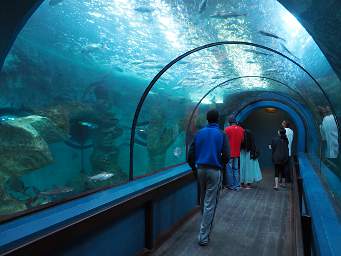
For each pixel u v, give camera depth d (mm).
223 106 12805
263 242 5383
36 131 7117
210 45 5473
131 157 5664
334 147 4805
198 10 3760
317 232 2656
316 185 4895
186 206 6812
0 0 2129
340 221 2971
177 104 10289
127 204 4012
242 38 4910
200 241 5188
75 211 3305
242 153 10625
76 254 3164
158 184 5188
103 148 11828
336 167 4547
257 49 5402
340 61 2316
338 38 2039
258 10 3350
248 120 17531
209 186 5137
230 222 6551
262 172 15219
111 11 3939
